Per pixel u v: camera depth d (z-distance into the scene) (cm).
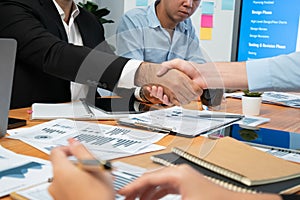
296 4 240
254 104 140
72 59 138
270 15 252
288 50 248
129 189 56
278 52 253
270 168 72
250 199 51
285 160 80
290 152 90
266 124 124
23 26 157
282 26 248
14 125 111
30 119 121
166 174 51
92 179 47
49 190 50
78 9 188
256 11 258
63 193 47
